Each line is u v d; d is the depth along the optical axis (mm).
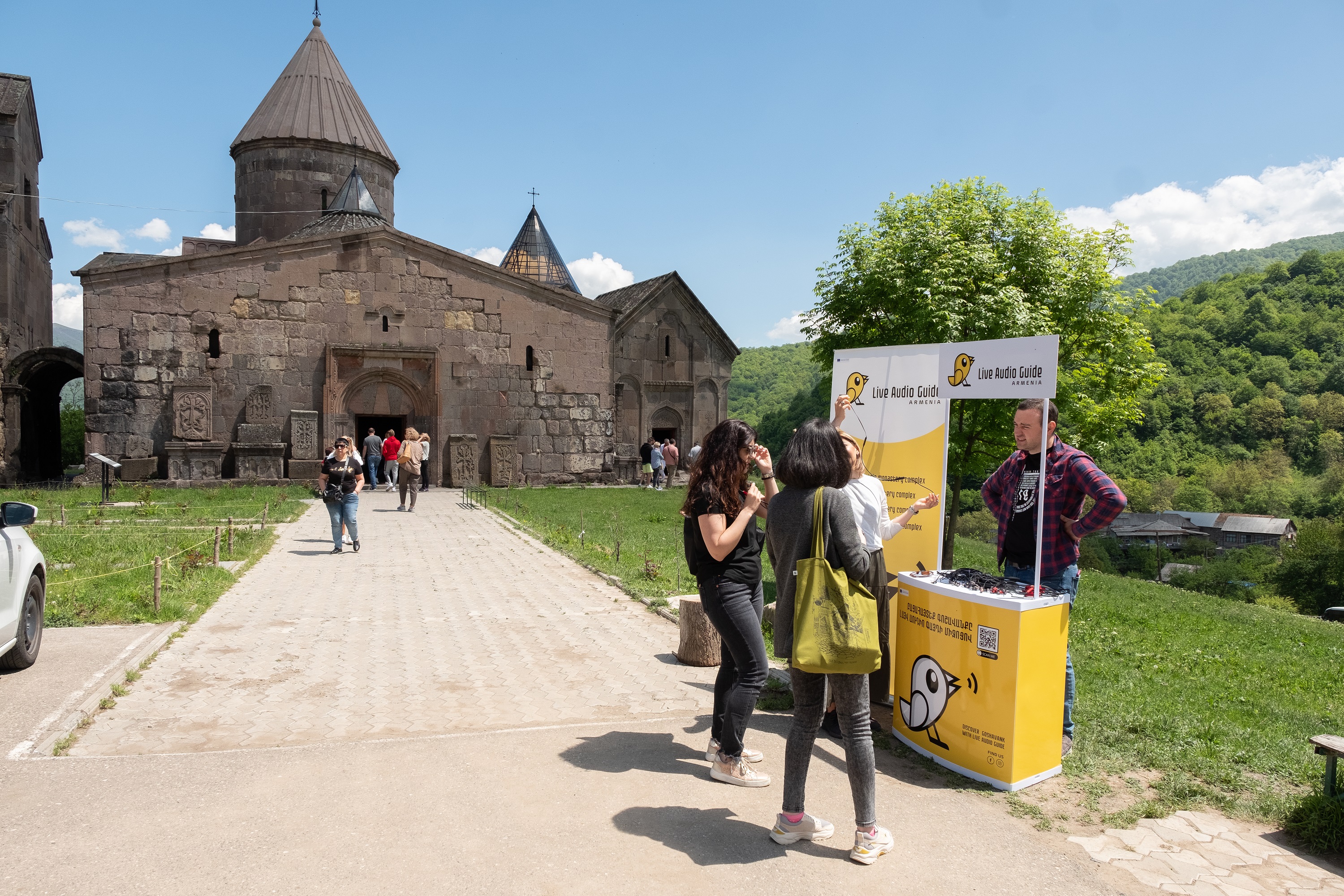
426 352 28891
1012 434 12633
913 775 4766
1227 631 12484
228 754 4777
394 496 25203
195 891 3301
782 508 3961
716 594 4488
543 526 18156
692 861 3650
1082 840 3982
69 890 3281
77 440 45031
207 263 26359
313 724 5578
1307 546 46344
